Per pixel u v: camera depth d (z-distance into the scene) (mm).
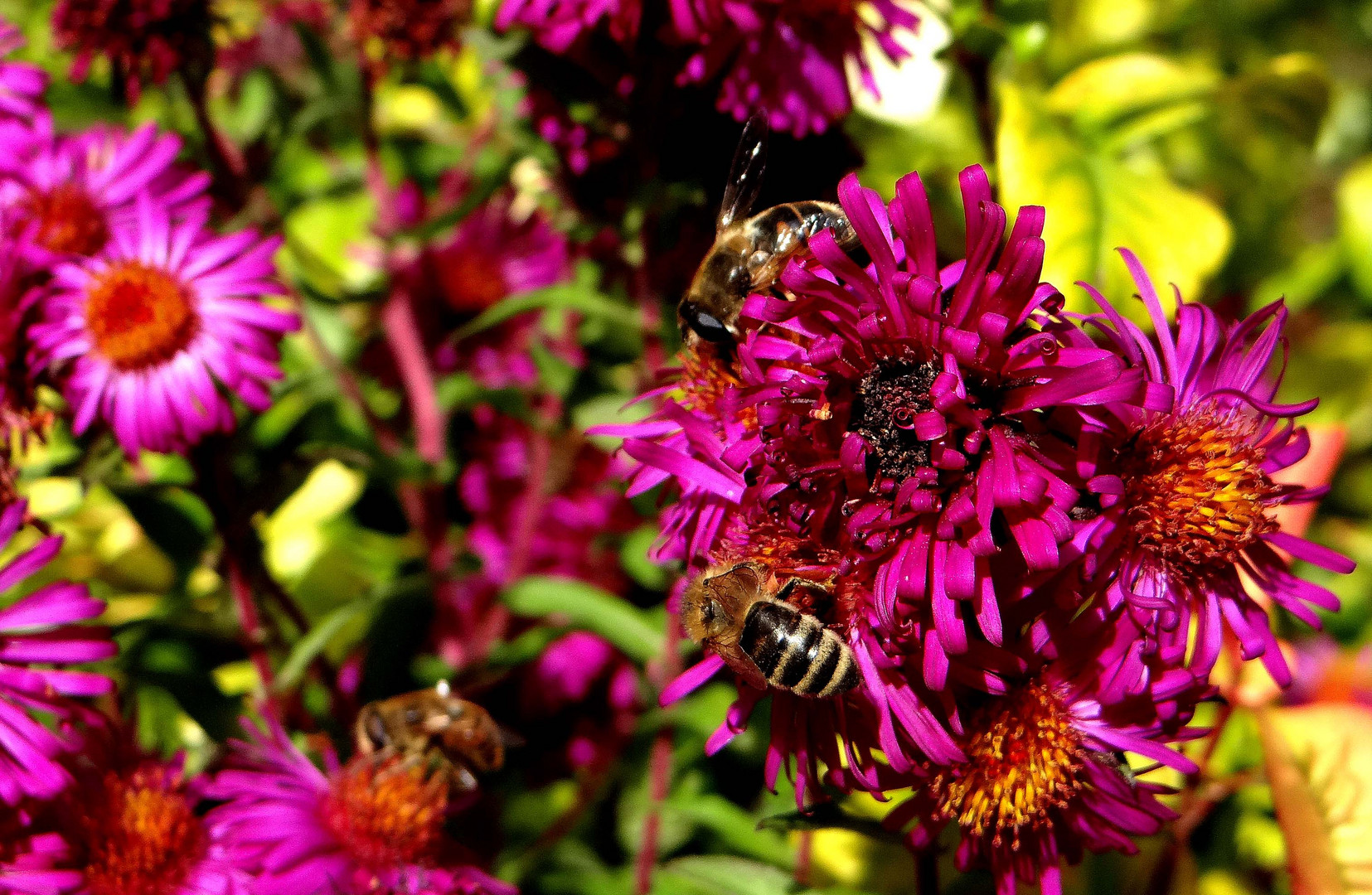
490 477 334
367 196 357
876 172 334
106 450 296
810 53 284
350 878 274
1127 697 250
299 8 337
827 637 249
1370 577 347
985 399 245
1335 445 292
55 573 323
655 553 270
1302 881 285
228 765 291
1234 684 286
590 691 324
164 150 306
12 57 337
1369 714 292
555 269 339
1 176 302
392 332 335
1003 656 246
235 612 305
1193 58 375
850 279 246
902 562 244
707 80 287
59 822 274
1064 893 300
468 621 329
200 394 291
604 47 292
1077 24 368
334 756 281
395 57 330
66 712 275
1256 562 253
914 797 255
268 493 301
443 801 280
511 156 323
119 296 291
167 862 275
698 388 269
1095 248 296
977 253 242
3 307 289
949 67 334
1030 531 240
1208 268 299
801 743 254
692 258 300
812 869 304
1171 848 288
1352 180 364
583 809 312
